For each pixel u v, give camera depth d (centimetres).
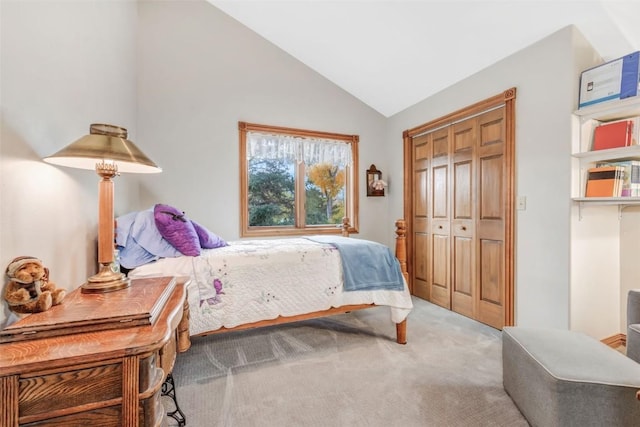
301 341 239
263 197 350
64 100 140
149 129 293
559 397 125
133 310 96
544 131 224
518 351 154
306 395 167
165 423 96
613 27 202
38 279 98
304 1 271
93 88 177
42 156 121
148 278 150
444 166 324
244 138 330
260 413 153
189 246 197
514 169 245
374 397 166
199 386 176
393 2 239
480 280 281
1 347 77
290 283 215
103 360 75
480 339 242
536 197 229
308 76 363
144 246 192
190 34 310
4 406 68
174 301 119
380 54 304
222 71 322
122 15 238
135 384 77
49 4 127
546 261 223
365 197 396
